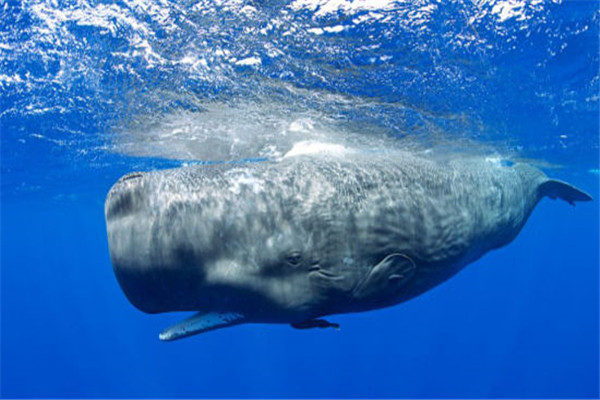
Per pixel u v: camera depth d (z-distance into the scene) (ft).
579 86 26.08
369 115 26.22
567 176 70.59
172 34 18.71
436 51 20.10
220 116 26.45
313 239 12.57
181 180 11.75
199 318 12.47
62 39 19.62
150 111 26.63
